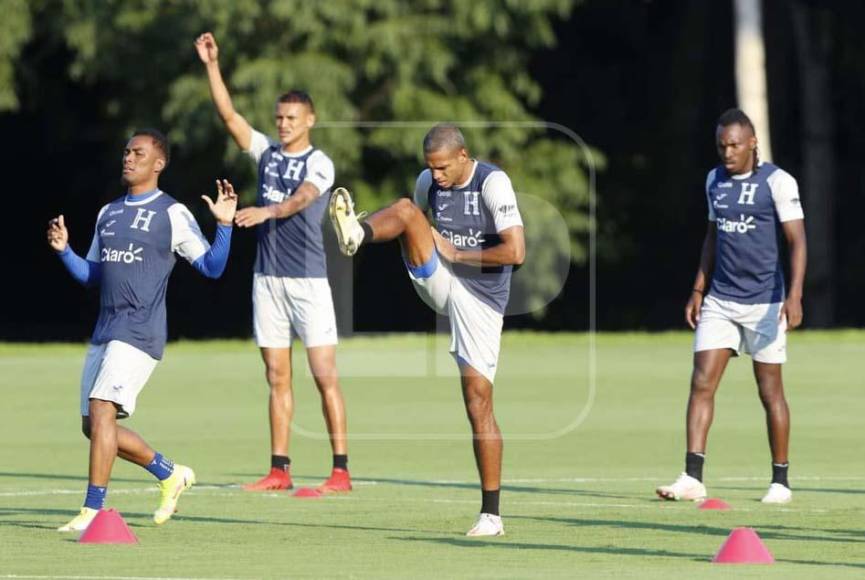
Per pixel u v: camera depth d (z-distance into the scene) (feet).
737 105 459.32
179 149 415.85
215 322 449.06
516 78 444.55
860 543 107.86
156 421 209.36
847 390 246.27
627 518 122.31
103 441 113.70
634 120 507.71
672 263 500.74
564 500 134.92
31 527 116.78
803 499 135.03
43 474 155.22
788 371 274.98
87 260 118.32
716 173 138.62
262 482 143.84
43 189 477.77
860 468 160.04
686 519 121.60
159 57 404.57
